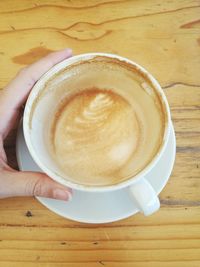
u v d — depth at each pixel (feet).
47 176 0.59
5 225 0.64
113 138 0.65
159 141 0.59
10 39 0.75
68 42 0.75
